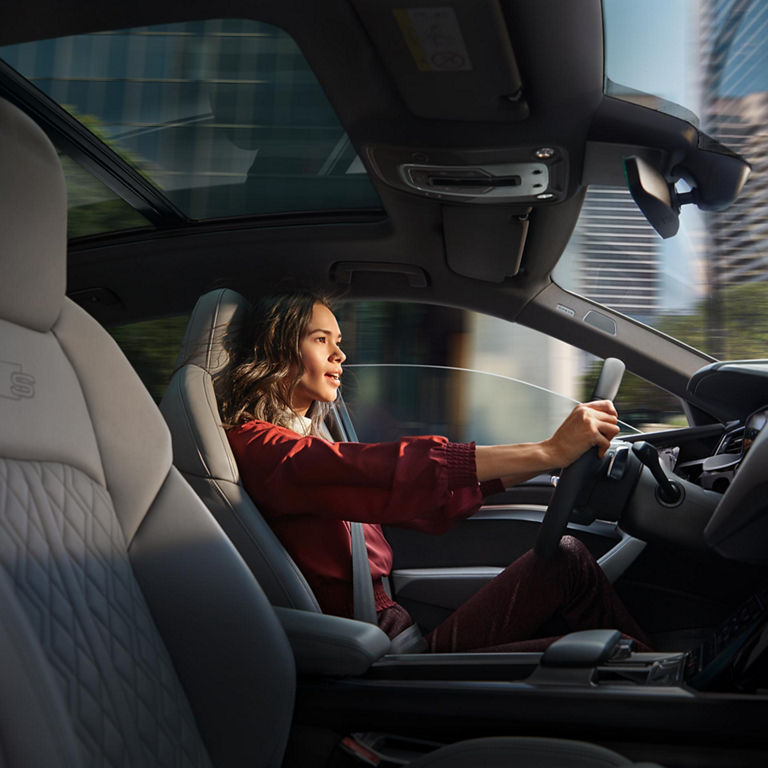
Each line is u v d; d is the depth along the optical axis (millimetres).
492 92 1536
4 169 998
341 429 2172
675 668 1180
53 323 1085
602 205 2146
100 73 1754
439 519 1499
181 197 2037
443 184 1809
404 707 1221
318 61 1544
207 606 1104
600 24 1408
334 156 1931
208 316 1713
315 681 1291
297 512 1529
